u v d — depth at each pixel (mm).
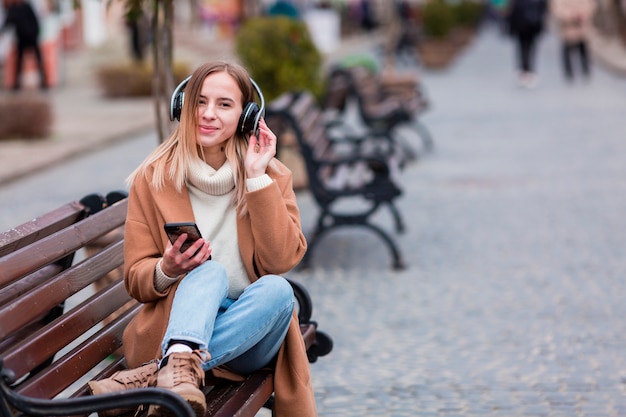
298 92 11781
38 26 27859
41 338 3662
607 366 6164
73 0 7594
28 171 14328
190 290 3857
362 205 12031
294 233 4168
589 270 8664
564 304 7617
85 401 3285
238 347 3967
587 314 7328
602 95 24719
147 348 4012
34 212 11516
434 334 6969
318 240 9133
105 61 37219
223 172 4137
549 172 14031
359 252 9680
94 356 4035
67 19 32125
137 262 4059
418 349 6641
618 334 6824
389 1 24078
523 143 17094
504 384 5895
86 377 6129
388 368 6266
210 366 3967
